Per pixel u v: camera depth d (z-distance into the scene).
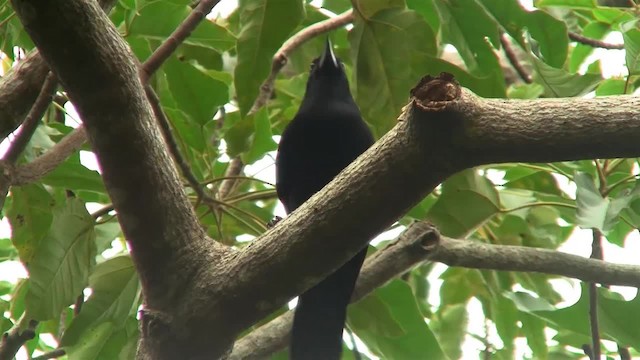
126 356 8.30
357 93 8.04
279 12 7.56
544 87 8.11
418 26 7.90
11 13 8.00
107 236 7.90
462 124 4.83
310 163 8.55
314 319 7.36
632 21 7.95
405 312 8.14
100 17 4.88
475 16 7.98
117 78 4.98
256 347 7.89
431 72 7.99
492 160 4.95
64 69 4.89
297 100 10.41
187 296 5.66
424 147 4.91
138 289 7.77
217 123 9.77
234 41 8.29
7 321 8.40
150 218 5.50
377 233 5.22
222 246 5.76
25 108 6.62
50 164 6.84
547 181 9.18
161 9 7.88
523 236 9.16
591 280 7.80
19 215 8.13
